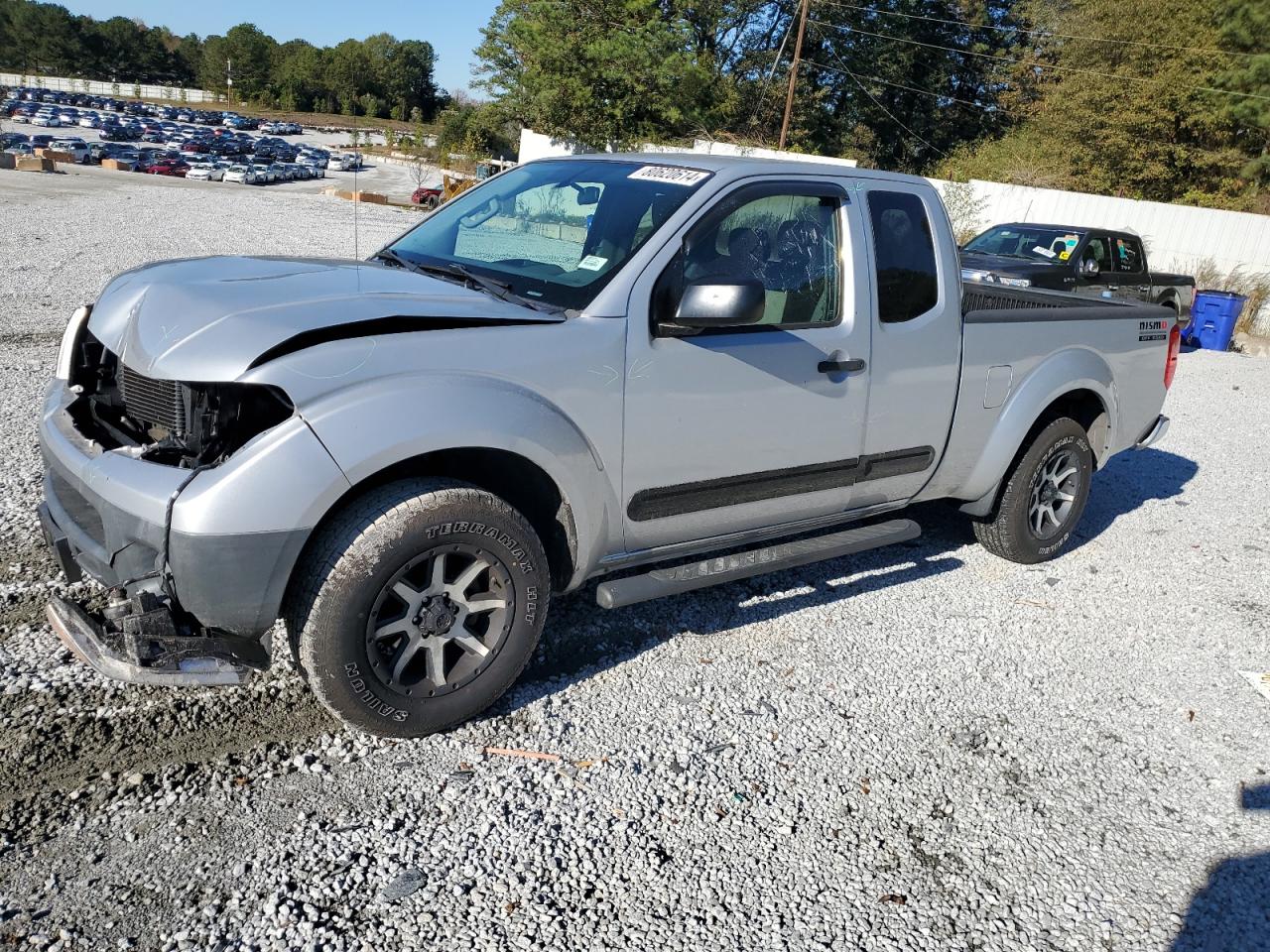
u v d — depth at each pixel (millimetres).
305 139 107438
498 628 3166
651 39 36875
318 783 2914
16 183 28312
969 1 50500
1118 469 7477
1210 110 32625
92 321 3379
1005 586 4945
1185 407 10227
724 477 3660
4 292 10086
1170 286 14172
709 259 3512
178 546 2631
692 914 2543
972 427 4539
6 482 4969
